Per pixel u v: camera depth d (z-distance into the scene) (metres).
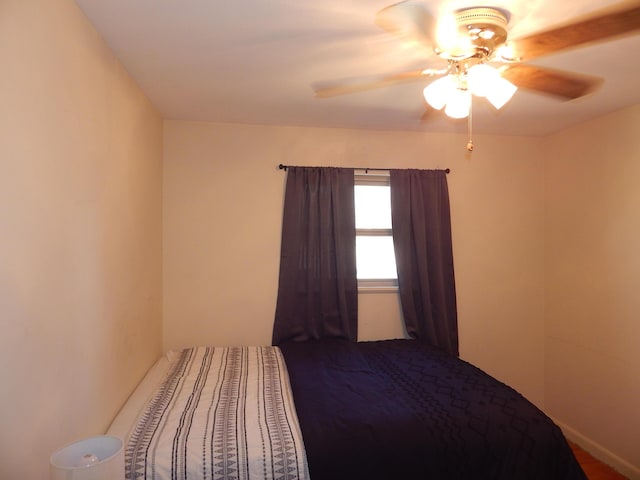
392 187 3.29
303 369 2.55
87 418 1.59
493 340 3.49
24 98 1.13
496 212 3.49
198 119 3.06
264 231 3.20
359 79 2.23
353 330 3.24
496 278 3.49
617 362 2.81
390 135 3.35
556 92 1.95
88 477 1.02
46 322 1.26
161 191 3.02
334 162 3.28
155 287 2.82
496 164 3.48
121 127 2.03
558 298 3.36
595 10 1.49
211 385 2.30
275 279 3.21
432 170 3.36
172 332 3.11
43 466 1.24
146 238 2.55
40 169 1.22
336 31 1.68
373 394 2.14
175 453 1.60
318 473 1.63
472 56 1.59
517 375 3.50
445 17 1.47
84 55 1.56
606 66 2.04
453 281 3.36
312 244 3.18
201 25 1.65
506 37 1.53
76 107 1.48
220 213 3.15
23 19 1.12
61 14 1.36
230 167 3.16
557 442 1.82
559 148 3.35
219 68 2.08
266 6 1.50
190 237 3.12
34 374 1.19
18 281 1.10
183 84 2.31
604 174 2.91
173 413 1.93
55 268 1.32
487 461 1.76
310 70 2.09
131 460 1.56
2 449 1.03
